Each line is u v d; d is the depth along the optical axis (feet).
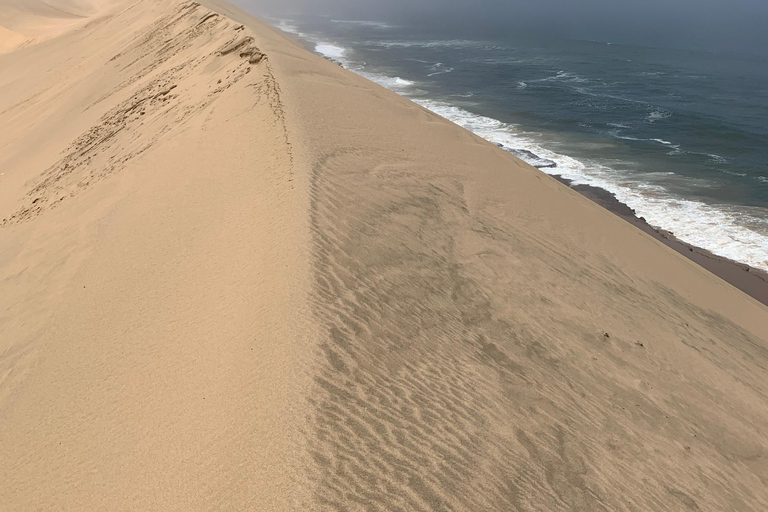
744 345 32.94
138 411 20.49
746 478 21.48
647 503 18.51
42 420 22.50
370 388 18.81
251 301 23.09
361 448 16.49
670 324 31.65
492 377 21.70
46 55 132.16
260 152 37.32
